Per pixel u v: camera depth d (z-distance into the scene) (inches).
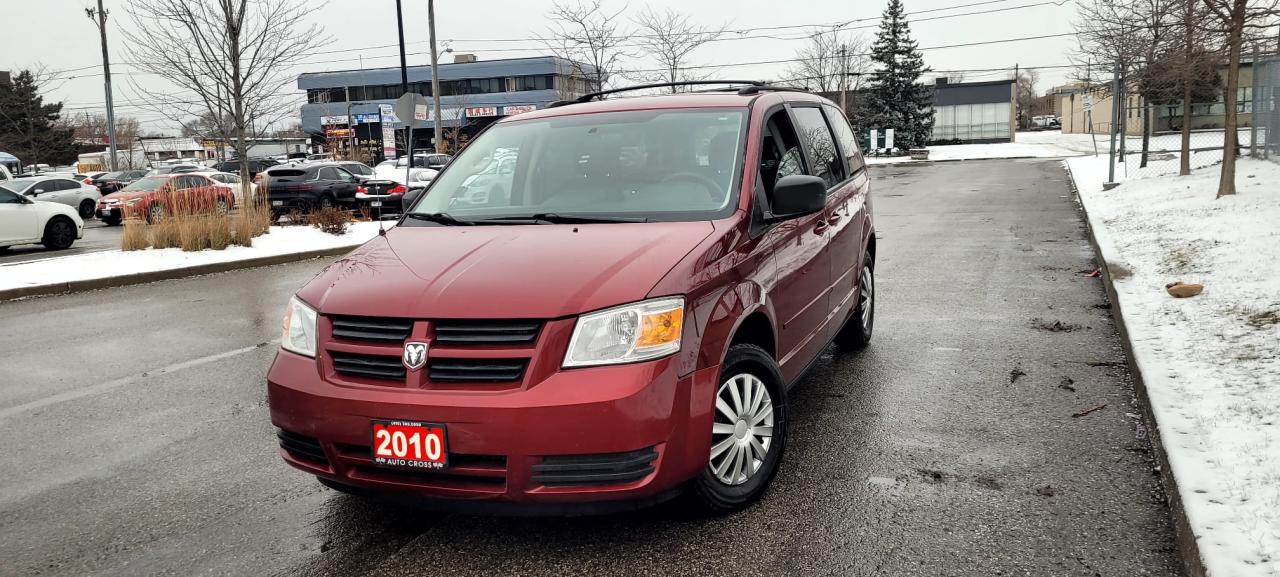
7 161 1899.6
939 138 2662.4
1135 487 146.1
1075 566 120.0
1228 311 235.9
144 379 252.5
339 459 123.6
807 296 176.2
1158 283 291.9
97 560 133.8
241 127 669.9
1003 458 161.6
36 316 371.9
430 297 122.6
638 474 117.7
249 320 345.1
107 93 1578.5
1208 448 144.5
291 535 138.8
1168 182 637.9
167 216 579.2
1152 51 636.7
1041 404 194.2
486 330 117.9
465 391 115.6
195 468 173.8
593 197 159.8
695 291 126.5
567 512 118.5
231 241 577.6
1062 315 288.8
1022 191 852.6
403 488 120.6
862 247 233.5
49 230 699.4
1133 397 196.7
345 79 3499.0
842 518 137.3
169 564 131.1
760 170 163.2
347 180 951.0
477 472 116.0
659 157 165.2
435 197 175.9
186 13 649.6
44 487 166.9
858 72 2342.5
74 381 253.4
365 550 132.1
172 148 3486.7
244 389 237.0
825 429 181.2
